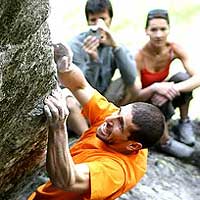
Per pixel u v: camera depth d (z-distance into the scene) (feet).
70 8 29.55
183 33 29.43
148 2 32.71
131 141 8.03
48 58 6.07
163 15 14.24
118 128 8.00
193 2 32.58
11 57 5.45
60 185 7.13
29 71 5.85
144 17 30.94
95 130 8.59
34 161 7.70
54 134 6.70
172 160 14.93
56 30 7.79
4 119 5.98
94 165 7.60
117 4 32.78
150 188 13.25
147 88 14.26
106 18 13.10
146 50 14.57
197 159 15.24
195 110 19.29
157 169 14.21
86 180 7.43
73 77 8.55
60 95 6.66
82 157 8.09
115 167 7.81
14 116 6.14
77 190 7.38
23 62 5.67
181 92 14.49
